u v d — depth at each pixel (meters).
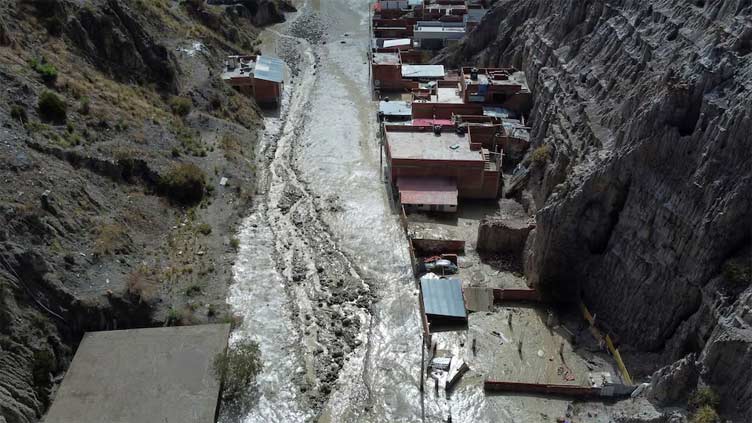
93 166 63.31
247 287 60.59
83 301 51.72
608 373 50.59
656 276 49.91
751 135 44.12
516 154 78.44
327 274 62.75
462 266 63.59
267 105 94.81
